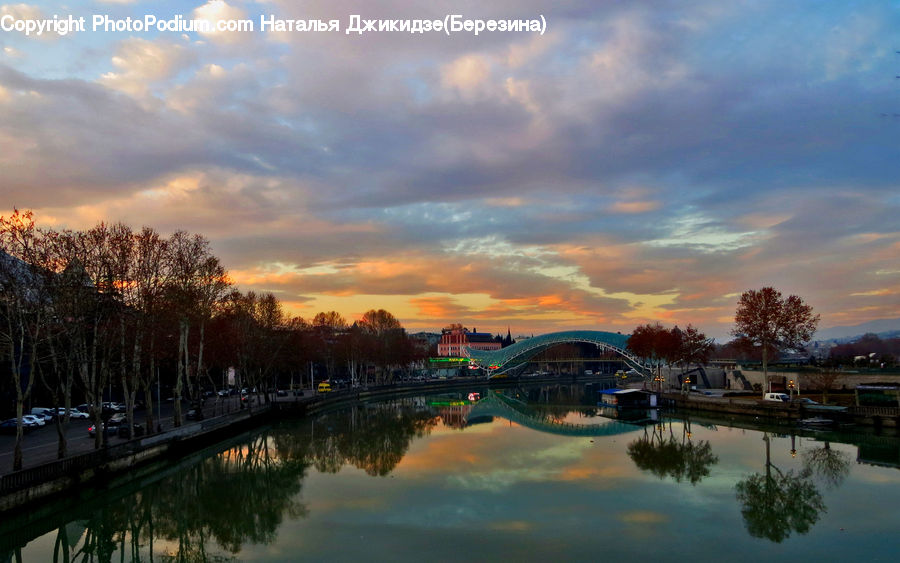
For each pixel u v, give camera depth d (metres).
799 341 99.19
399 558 33.28
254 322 106.06
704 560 32.53
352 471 57.22
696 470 54.91
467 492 47.41
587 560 32.59
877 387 84.38
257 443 77.88
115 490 50.41
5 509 38.12
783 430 80.19
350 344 162.88
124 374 58.94
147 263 60.50
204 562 34.56
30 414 78.75
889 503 43.22
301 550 35.03
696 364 158.38
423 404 141.62
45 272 45.69
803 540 35.44
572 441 74.69
